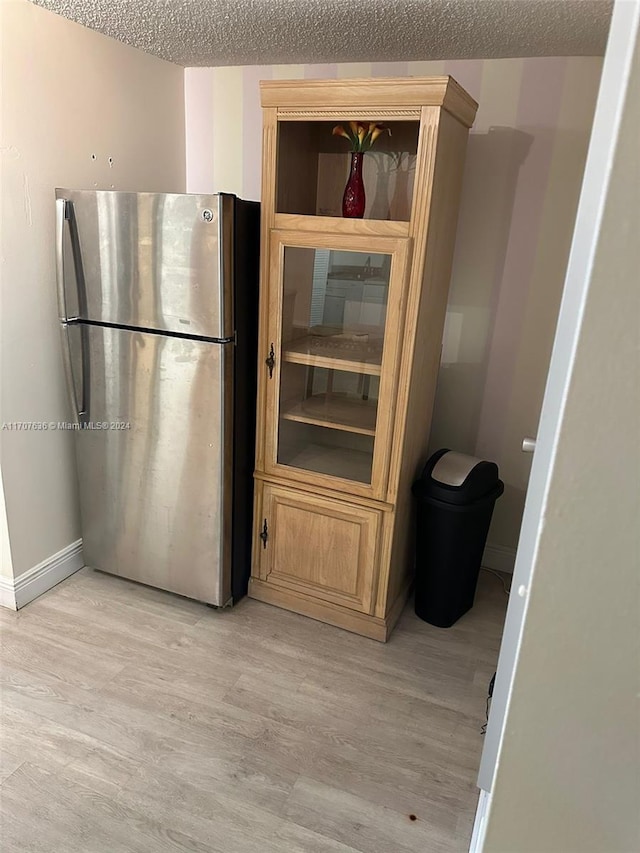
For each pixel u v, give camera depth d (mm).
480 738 1936
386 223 1952
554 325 2500
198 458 2271
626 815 620
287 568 2486
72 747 1812
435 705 2059
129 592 2562
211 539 2350
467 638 2414
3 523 2273
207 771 1762
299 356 2266
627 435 512
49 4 1992
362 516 2264
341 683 2135
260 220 2178
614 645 568
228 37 2270
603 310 494
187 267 2055
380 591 2318
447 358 2711
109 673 2105
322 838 1591
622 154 460
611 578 551
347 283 2084
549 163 2361
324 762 1816
